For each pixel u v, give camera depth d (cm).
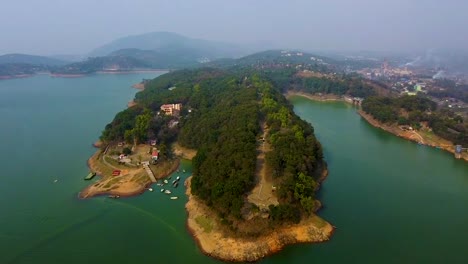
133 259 12194
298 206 13900
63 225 14212
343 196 16475
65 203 15938
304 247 12681
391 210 15338
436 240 13275
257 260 12019
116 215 14938
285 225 13188
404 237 13388
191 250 12619
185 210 15238
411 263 12000
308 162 16600
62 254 12475
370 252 12469
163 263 11969
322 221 13775
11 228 14000
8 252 12588
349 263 11912
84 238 13350
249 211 13550
